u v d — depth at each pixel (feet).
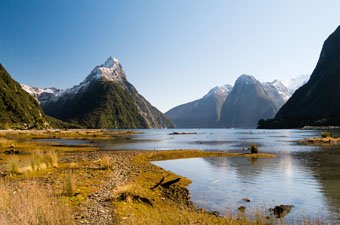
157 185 64.90
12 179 62.54
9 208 33.65
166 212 43.83
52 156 88.07
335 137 254.88
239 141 267.18
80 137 352.08
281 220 43.19
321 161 111.96
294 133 440.45
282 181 73.72
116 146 205.36
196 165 104.88
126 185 56.59
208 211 48.16
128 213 39.60
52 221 30.09
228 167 99.35
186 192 61.67
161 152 148.46
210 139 321.52
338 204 52.60
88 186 56.59
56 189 51.42
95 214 37.65
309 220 43.21
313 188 65.57
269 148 175.32
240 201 54.85
